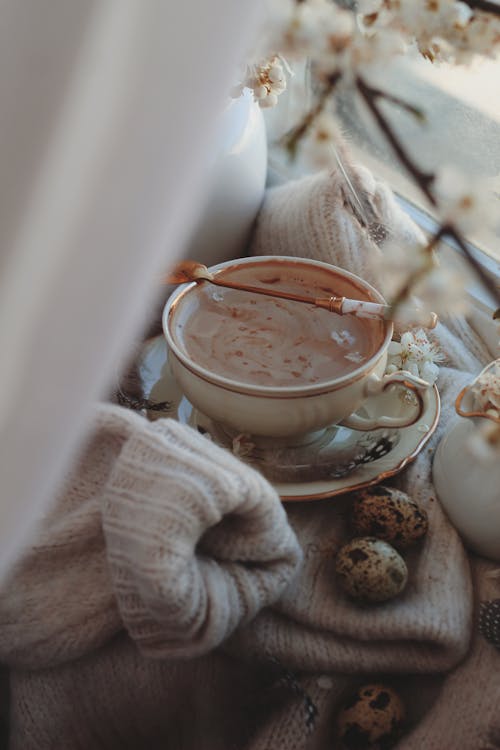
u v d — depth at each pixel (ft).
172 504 1.61
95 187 1.18
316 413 1.79
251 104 2.12
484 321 2.16
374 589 1.71
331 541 1.84
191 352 1.85
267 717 1.75
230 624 1.65
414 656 1.74
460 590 1.77
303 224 2.14
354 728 1.69
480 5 1.35
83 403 1.29
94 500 1.76
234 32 1.17
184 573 1.60
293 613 1.76
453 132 2.17
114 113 1.14
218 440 1.93
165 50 1.12
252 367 1.84
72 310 1.24
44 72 1.10
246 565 1.71
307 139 1.39
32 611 1.73
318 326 1.90
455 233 1.29
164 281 1.89
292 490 1.82
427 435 1.90
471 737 1.68
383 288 2.05
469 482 1.78
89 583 1.74
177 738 1.84
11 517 1.32
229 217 2.15
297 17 1.36
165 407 1.98
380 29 1.39
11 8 1.06
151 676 1.78
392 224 2.07
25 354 1.24
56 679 1.77
